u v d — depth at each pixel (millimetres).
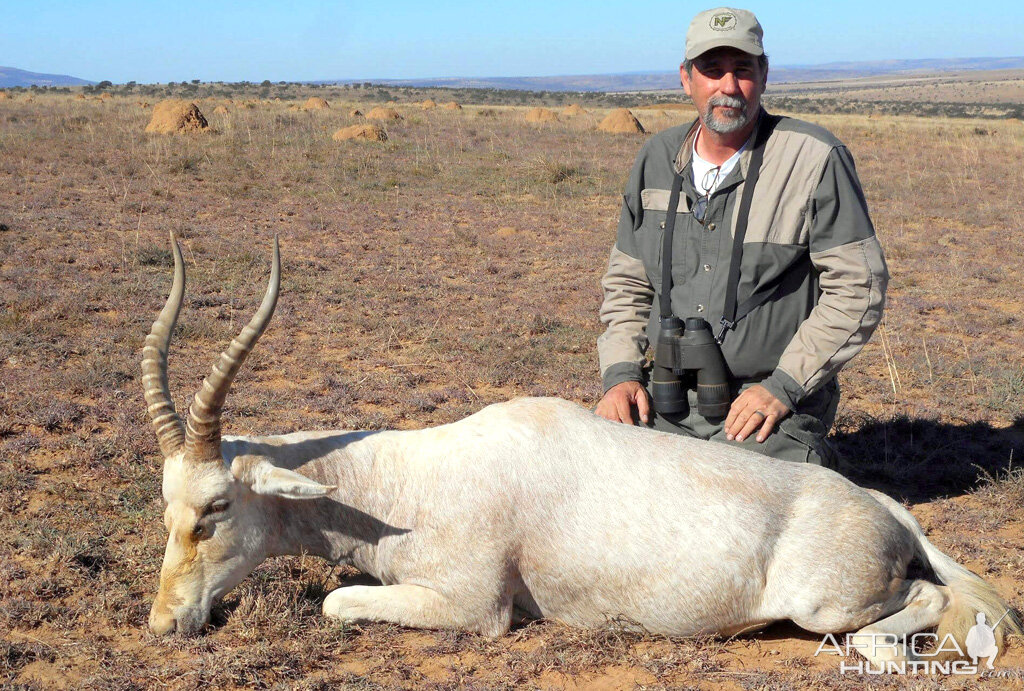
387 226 16062
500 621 4137
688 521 4020
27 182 17953
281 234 14836
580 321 10219
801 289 4914
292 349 8844
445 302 11070
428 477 4148
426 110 50031
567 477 4094
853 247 4668
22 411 6656
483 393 7801
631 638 4148
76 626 4172
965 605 4035
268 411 7078
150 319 9367
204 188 19078
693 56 4656
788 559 4000
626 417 4902
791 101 119375
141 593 4461
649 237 5086
